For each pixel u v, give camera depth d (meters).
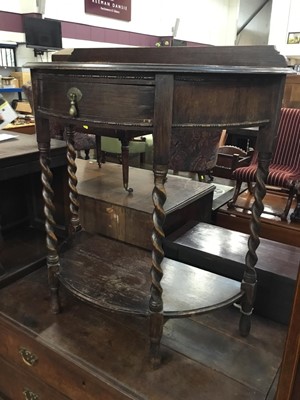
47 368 1.05
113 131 1.66
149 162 3.67
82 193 1.67
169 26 6.75
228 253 1.31
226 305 0.98
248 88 0.80
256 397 0.88
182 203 1.55
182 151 2.45
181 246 1.37
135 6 5.94
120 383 0.90
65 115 0.89
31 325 1.09
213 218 2.14
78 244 1.31
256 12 7.21
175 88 0.74
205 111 0.77
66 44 4.96
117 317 1.14
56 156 1.34
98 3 5.25
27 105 3.94
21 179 1.62
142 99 0.76
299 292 0.68
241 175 2.12
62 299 1.21
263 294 1.17
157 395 0.88
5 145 1.35
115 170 2.11
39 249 1.48
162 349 1.02
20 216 1.66
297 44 5.08
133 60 1.05
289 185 1.97
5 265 1.35
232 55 0.91
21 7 4.38
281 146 2.26
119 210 1.54
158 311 0.90
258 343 1.06
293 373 0.73
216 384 0.91
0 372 1.24
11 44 4.31
